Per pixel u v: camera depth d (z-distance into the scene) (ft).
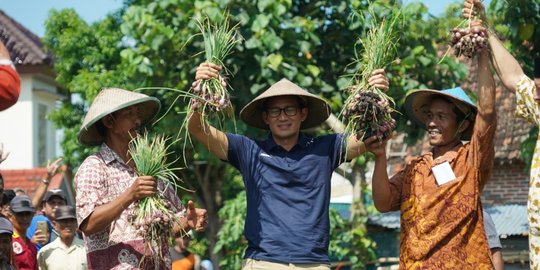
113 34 66.85
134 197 17.48
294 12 40.91
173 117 39.14
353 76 18.90
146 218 17.93
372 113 17.81
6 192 27.14
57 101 88.99
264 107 20.25
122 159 18.97
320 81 38.60
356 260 40.93
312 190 19.13
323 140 19.65
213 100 18.57
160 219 17.97
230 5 36.94
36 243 28.60
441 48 48.91
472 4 18.25
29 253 25.73
